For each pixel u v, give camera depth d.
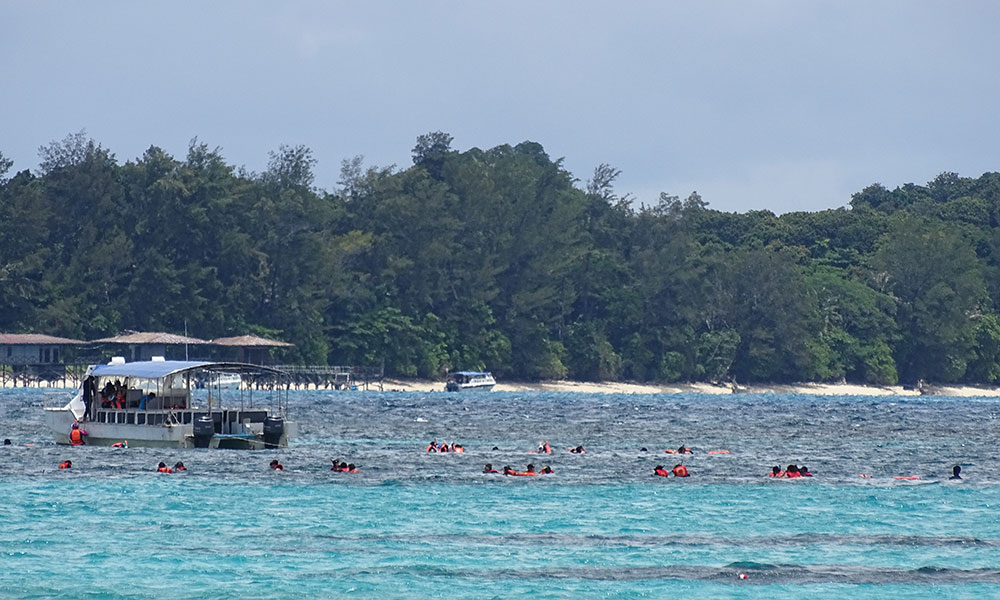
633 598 121.44
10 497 173.88
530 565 134.25
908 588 126.31
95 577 127.06
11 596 119.81
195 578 127.00
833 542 148.50
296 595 121.06
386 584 125.38
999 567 135.75
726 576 130.12
